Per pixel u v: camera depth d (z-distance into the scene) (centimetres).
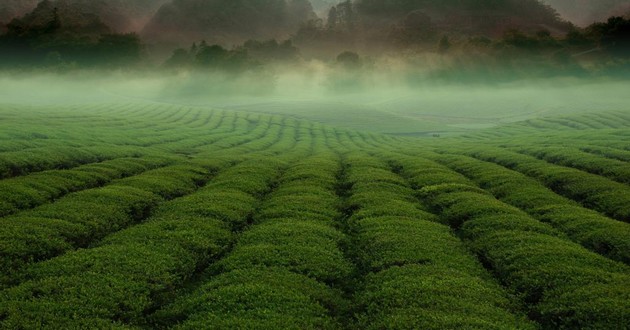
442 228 2919
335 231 2830
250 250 2436
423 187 4091
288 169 5119
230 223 2947
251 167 4947
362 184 4175
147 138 7306
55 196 3291
